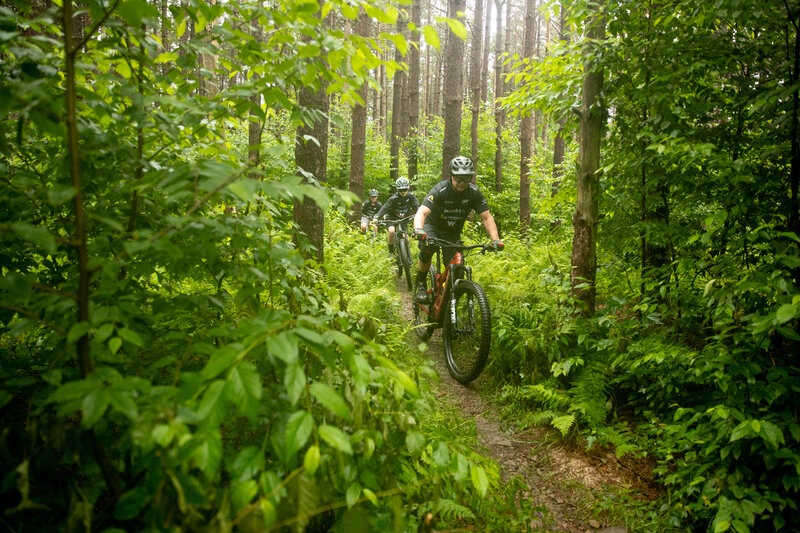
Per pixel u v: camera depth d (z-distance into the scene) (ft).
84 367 3.95
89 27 4.15
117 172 5.21
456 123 31.27
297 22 5.26
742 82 9.72
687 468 8.07
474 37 49.80
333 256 19.22
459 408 11.63
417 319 17.12
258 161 6.61
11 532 3.66
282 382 5.47
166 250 3.94
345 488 4.76
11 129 5.73
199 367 6.14
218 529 3.27
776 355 7.89
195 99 6.10
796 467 6.42
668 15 10.28
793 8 8.22
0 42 4.56
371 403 5.85
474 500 7.36
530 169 38.52
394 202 26.08
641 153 10.64
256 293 5.89
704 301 9.02
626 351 10.53
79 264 3.96
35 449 3.98
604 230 12.25
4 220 5.22
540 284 13.89
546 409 11.05
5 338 7.20
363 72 5.60
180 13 5.60
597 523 7.91
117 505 3.36
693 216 11.10
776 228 8.21
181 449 3.16
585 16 11.20
